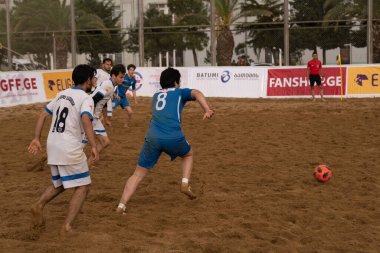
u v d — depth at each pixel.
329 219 5.75
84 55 25.38
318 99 20.53
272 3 23.58
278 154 9.54
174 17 24.48
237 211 6.00
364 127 12.77
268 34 23.67
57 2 24.86
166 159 9.16
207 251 4.71
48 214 5.91
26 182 7.63
